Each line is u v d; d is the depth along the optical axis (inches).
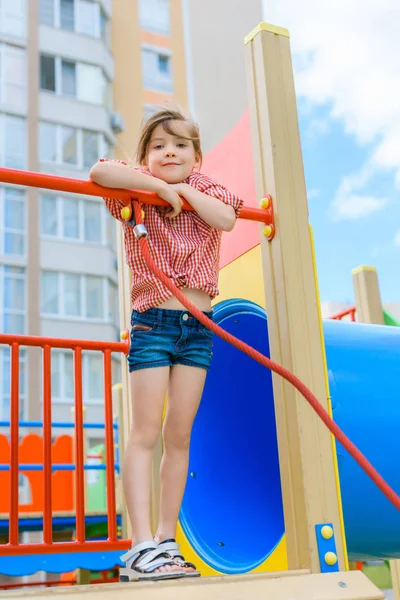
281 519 94.0
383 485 48.1
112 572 231.9
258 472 101.4
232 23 722.2
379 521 90.6
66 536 198.7
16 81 593.0
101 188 71.8
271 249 79.6
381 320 156.6
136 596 55.7
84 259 588.7
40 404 552.1
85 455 219.0
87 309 583.8
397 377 95.2
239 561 91.2
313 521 69.8
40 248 574.6
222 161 98.0
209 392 101.0
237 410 102.7
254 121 84.4
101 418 577.3
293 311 76.3
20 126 585.9
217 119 687.1
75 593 55.5
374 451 89.9
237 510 98.0
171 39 691.4
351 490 88.1
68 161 595.2
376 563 298.0
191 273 74.4
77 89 613.3
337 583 62.4
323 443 73.1
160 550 67.2
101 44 630.5
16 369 91.0
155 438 72.5
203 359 75.2
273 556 85.9
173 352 73.3
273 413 101.9
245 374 104.0
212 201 75.4
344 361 93.6
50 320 567.5
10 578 418.6
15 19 605.3
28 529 182.9
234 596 57.9
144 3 689.0
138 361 72.7
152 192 72.9
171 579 63.9
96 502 284.2
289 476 72.5
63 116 600.4
